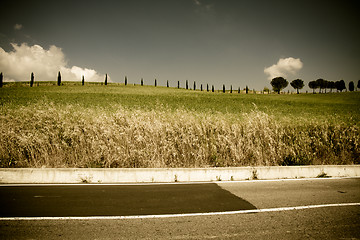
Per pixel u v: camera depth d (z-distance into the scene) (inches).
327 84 4909.0
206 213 151.0
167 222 137.2
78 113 345.7
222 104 1517.0
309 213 154.2
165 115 352.8
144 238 118.6
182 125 321.7
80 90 2370.8
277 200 177.2
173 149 279.4
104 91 2310.5
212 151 293.0
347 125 378.3
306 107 1566.2
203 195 185.8
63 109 364.5
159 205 162.9
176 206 161.8
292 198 182.1
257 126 331.6
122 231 125.3
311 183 225.1
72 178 210.8
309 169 251.3
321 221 142.5
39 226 128.6
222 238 119.9
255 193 192.7
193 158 288.0
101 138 281.3
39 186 196.1
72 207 155.1
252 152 300.2
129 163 264.2
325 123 376.2
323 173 252.7
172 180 225.8
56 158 251.1
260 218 144.9
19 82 4158.5
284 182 227.6
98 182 213.8
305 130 366.9
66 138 282.2
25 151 262.4
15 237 116.9
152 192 189.9
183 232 125.6
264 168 243.1
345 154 316.8
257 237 121.6
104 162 258.8
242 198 180.4
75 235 120.1
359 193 196.9
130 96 1738.4
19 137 250.4
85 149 265.9
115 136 280.1
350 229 133.1
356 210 160.6
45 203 160.2
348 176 255.8
